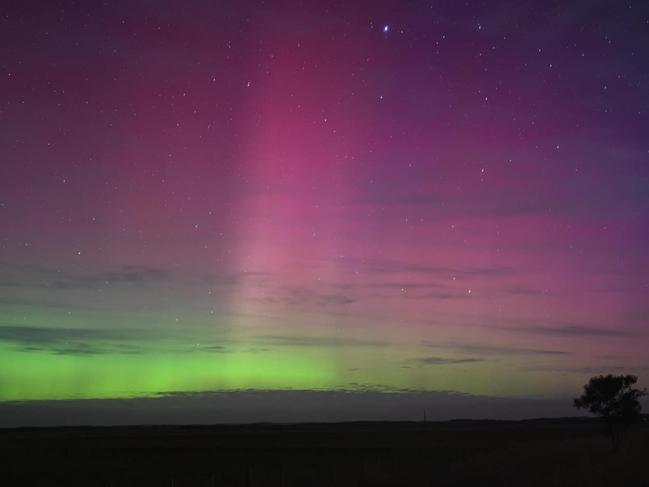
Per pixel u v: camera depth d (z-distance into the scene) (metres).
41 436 98.31
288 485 28.08
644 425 78.25
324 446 59.66
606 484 20.89
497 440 68.38
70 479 35.09
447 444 61.28
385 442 67.88
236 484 29.67
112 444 68.19
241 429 146.62
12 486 32.41
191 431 128.75
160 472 37.75
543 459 30.09
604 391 39.50
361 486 25.80
